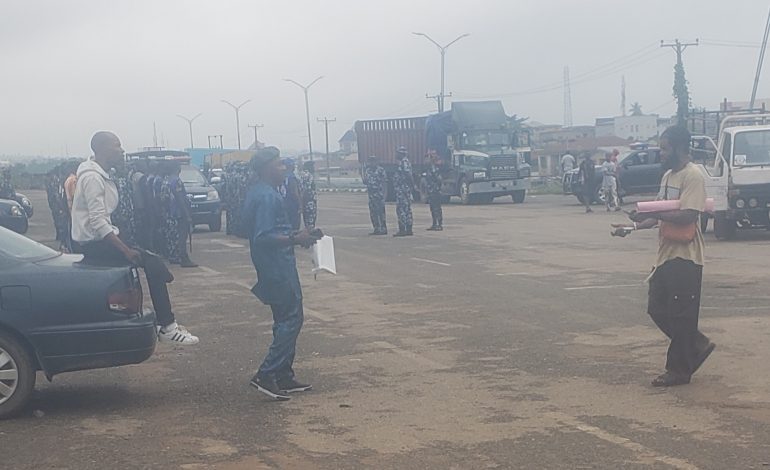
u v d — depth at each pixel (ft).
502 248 67.87
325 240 27.48
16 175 254.68
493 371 29.81
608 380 28.14
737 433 22.44
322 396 27.27
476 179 128.77
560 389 27.25
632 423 23.54
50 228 103.76
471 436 22.88
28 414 25.77
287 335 26.96
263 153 27.07
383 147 149.38
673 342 27.20
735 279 47.83
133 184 63.67
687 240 26.73
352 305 44.04
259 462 21.29
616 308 40.73
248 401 26.94
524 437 22.63
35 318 24.88
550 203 129.90
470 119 131.64
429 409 25.49
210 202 93.09
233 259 66.80
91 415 25.66
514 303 42.98
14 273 24.98
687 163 27.12
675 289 26.84
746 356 30.53
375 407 25.88
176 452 22.12
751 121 72.23
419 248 69.77
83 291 25.13
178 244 61.46
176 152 96.68
